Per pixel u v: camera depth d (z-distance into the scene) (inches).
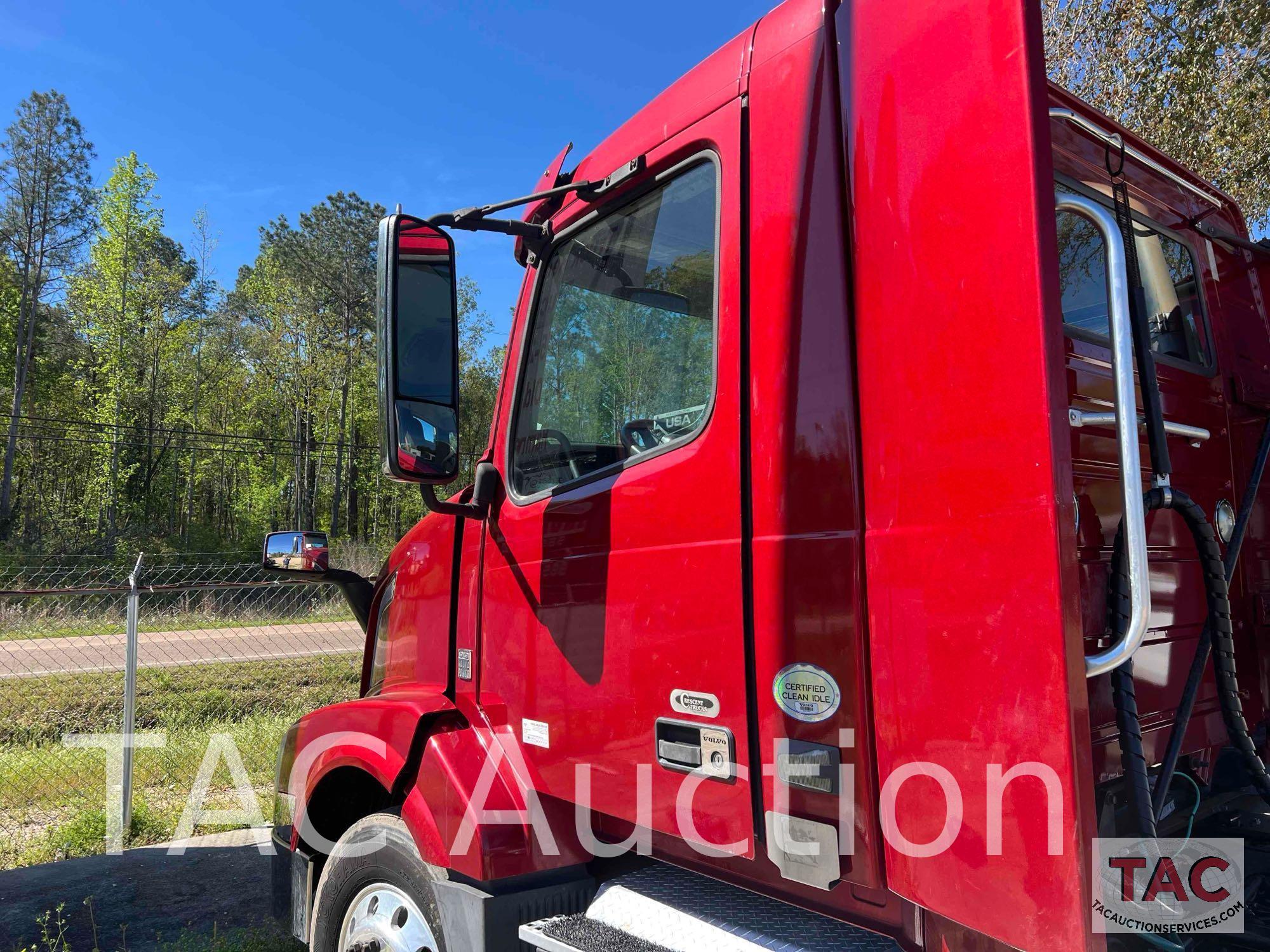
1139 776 58.2
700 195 77.0
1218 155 236.5
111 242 1509.6
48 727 357.1
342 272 1975.9
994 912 50.6
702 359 74.5
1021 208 51.6
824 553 61.5
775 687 63.9
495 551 94.8
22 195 1777.8
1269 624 92.1
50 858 220.8
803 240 65.9
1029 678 49.3
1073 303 78.1
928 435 55.8
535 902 82.4
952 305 55.1
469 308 1643.7
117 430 1529.3
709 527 70.0
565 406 89.3
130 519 1632.6
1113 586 57.6
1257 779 70.6
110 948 164.9
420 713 96.2
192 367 1779.0
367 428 1921.8
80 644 506.0
